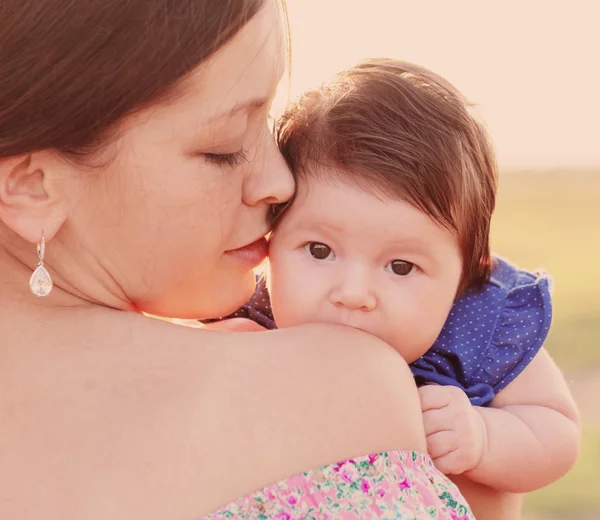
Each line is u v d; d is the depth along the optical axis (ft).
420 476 5.57
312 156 6.97
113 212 5.77
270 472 5.11
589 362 24.81
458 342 7.54
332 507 5.13
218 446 5.13
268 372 5.46
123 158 5.60
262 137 6.45
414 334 6.98
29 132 5.37
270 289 7.27
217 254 6.25
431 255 6.90
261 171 6.46
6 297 5.80
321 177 6.90
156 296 6.28
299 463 5.17
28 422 5.28
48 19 5.19
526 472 7.15
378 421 5.46
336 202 6.81
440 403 6.78
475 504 7.41
